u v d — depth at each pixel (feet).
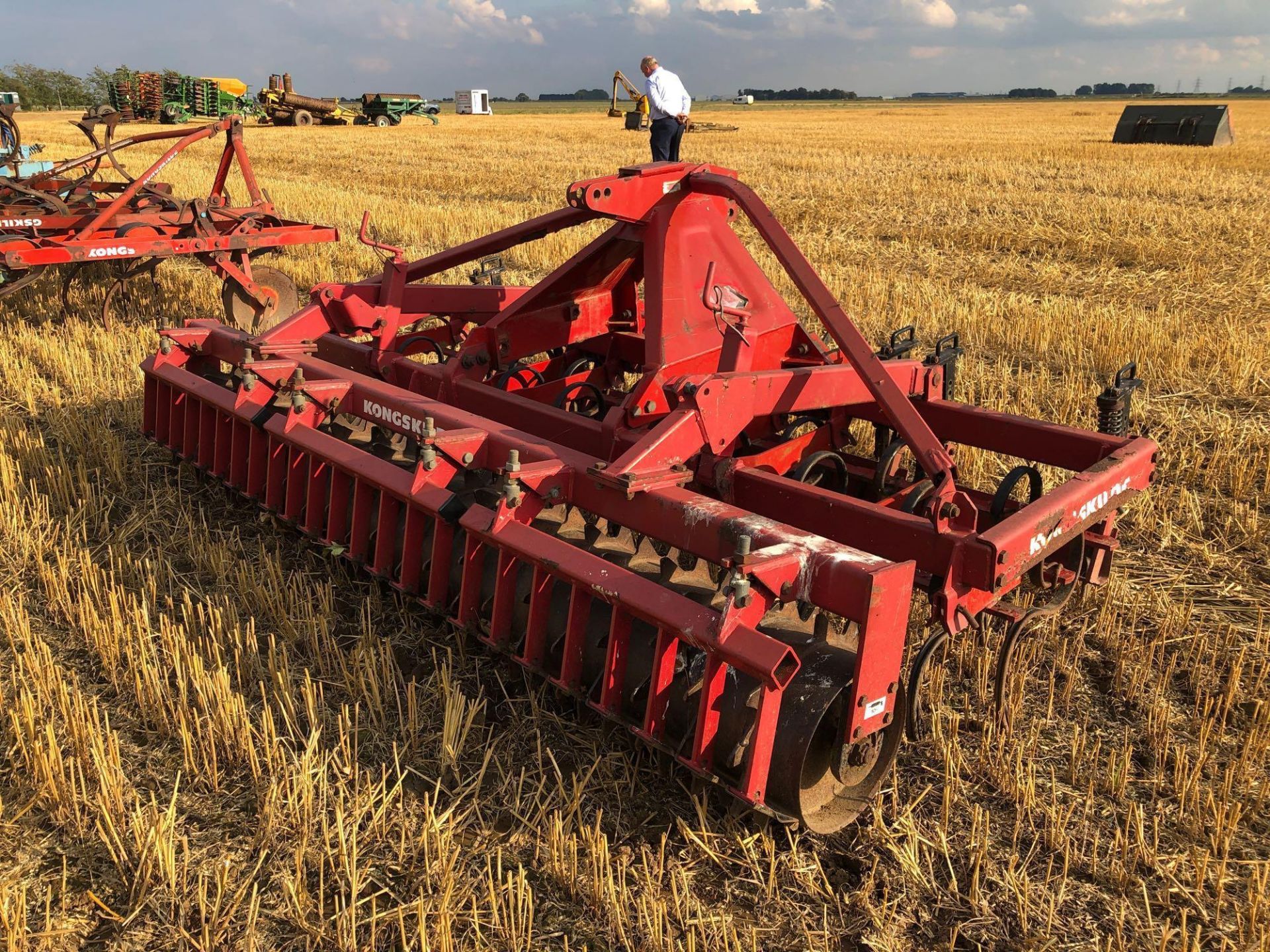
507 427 15.65
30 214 35.78
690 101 41.09
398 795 12.30
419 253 46.01
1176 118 120.16
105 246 30.42
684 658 12.17
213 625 15.67
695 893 10.96
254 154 106.73
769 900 10.87
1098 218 56.49
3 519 18.99
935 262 46.29
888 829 11.79
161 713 13.41
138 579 17.39
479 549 14.17
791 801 10.98
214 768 12.43
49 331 32.55
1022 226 54.44
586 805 12.23
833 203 65.00
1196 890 10.95
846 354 13.71
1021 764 12.47
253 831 11.71
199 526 19.65
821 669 11.37
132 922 10.41
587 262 19.30
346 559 17.11
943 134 154.92
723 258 17.67
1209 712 14.16
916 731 12.05
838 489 16.61
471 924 10.42
